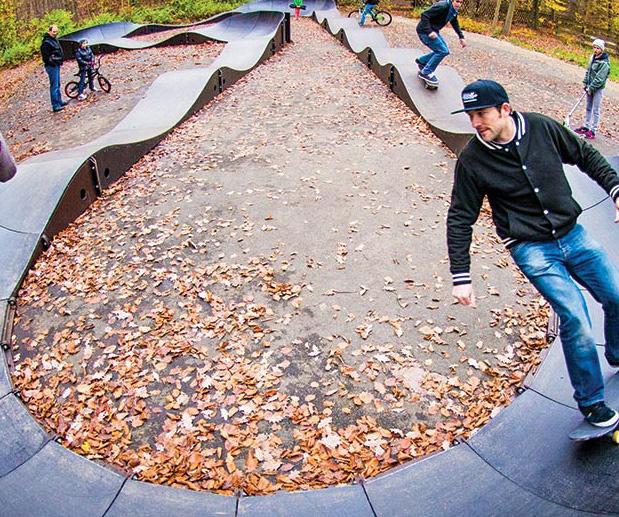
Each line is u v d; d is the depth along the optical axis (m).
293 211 5.92
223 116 9.29
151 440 3.30
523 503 2.60
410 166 7.02
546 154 2.43
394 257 5.09
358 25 19.39
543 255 2.51
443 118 8.47
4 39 20.64
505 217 2.57
